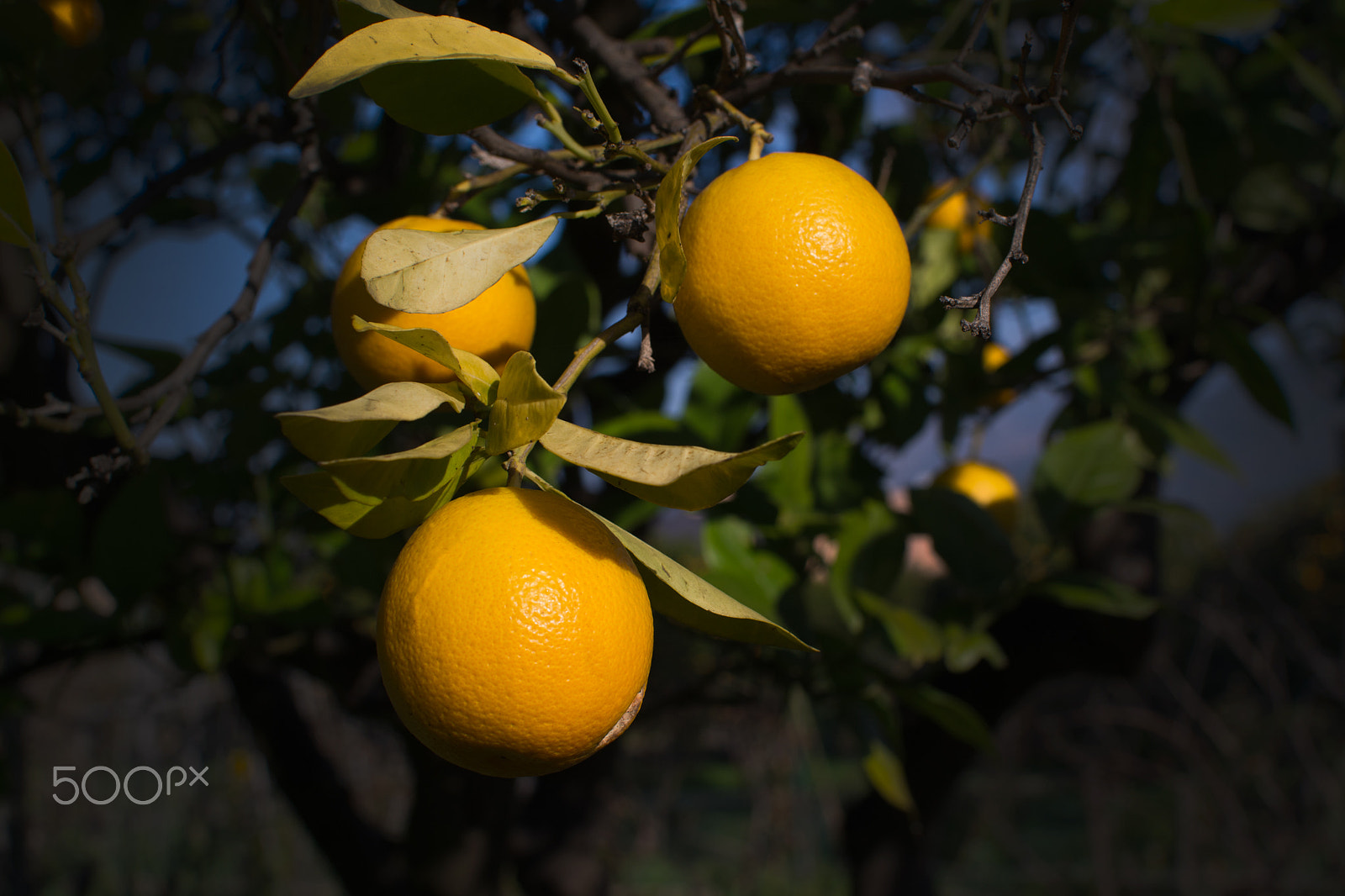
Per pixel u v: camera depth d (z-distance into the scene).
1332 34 0.84
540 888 1.07
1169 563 2.81
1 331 0.83
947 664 0.67
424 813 0.91
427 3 0.47
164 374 0.73
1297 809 2.19
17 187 0.42
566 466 0.73
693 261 0.39
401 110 0.42
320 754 0.99
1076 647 0.90
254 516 0.83
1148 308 0.79
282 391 0.80
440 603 0.34
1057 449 0.68
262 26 0.52
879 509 0.67
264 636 0.71
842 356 0.39
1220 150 0.78
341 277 0.43
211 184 0.89
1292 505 3.89
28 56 0.59
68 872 1.79
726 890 2.05
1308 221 0.83
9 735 1.45
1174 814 2.29
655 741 2.22
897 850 1.00
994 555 0.63
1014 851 2.20
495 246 0.39
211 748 1.67
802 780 1.77
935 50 0.67
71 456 0.87
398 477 0.35
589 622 0.34
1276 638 2.35
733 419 0.67
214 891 1.76
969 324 0.37
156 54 0.85
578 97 0.56
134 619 0.80
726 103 0.42
